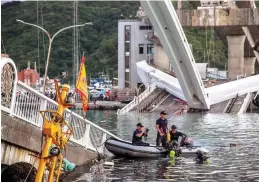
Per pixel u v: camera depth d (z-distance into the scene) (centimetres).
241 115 6888
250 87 7875
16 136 1364
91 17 19138
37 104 1516
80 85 1288
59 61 15212
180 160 2178
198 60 16625
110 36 18462
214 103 7800
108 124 5038
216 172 1853
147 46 11400
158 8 5703
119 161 2127
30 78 10788
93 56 17725
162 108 8119
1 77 1280
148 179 1688
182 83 7125
